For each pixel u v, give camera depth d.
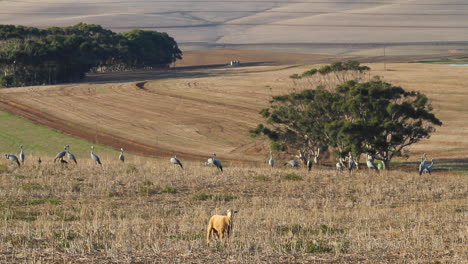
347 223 48.44
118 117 197.12
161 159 137.00
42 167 80.25
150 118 195.88
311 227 46.03
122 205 57.59
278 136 140.50
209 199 62.47
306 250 36.34
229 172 82.75
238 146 158.50
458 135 165.00
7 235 40.38
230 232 39.09
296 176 79.12
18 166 80.69
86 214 51.59
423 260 33.62
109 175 75.56
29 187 64.94
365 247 37.09
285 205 58.78
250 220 47.94
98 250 35.78
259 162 135.88
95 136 168.50
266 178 77.81
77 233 41.53
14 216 50.31
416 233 42.38
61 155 82.69
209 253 34.25
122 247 36.41
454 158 138.38
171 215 52.72
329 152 146.75
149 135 170.75
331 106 129.62
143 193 64.38
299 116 136.62
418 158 140.12
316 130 130.25
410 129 124.44
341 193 68.44
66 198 60.62
